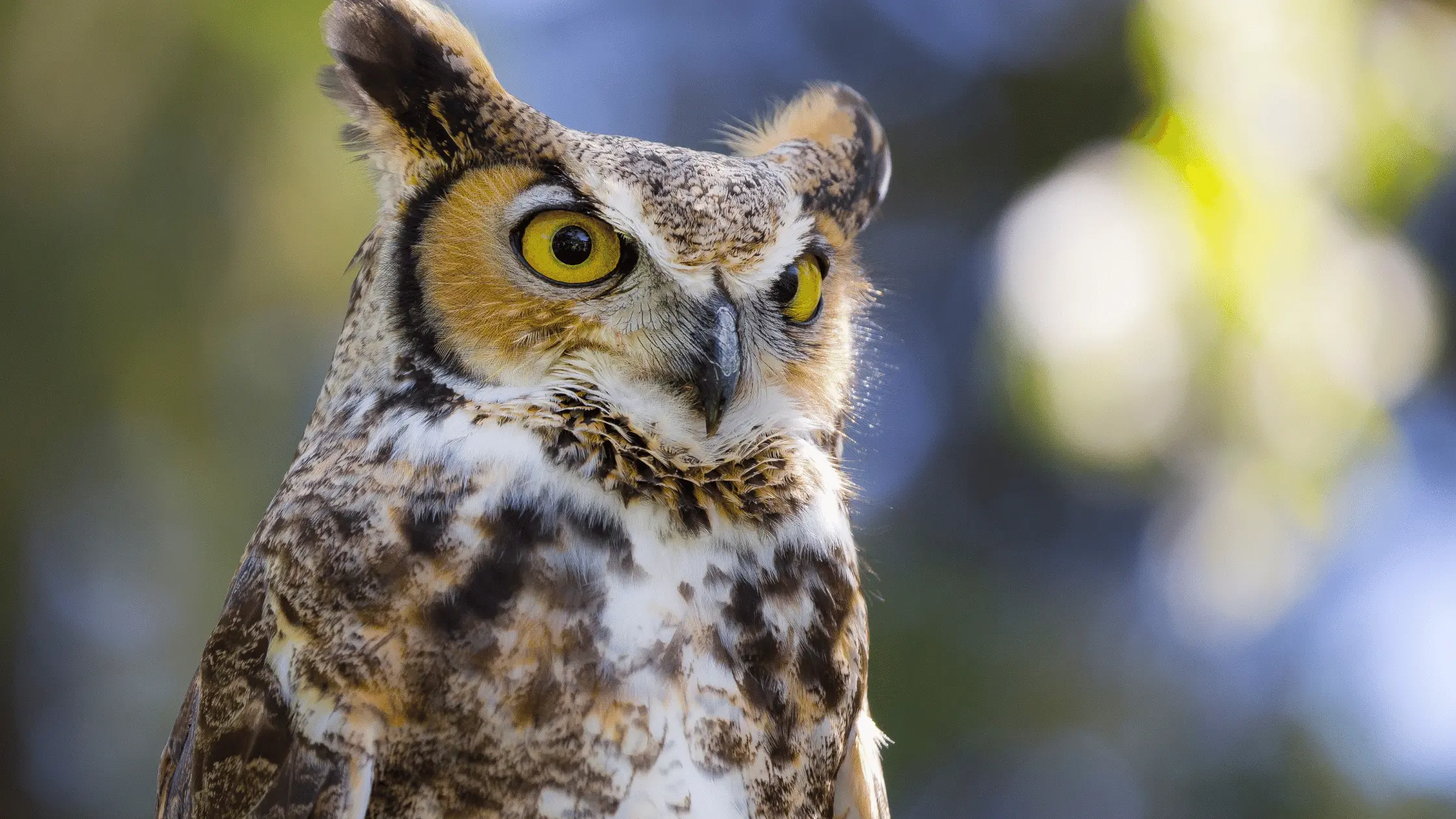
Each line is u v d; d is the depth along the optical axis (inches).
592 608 226.2
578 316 239.6
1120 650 503.8
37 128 430.0
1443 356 582.2
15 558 480.4
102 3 427.2
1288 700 514.3
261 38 432.1
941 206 620.4
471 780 220.4
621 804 222.4
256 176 438.0
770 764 234.1
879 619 493.0
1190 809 502.6
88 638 509.7
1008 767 494.3
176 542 475.8
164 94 431.5
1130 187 316.2
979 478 544.1
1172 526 338.3
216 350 452.4
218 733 233.8
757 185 252.7
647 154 247.6
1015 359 319.3
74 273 434.3
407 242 237.8
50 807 527.8
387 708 219.6
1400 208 335.3
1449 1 330.6
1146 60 320.5
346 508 228.1
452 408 234.7
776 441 251.6
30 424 442.0
